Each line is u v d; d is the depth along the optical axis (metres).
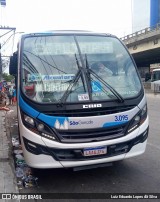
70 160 5.18
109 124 5.29
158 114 15.70
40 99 5.25
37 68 5.60
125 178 5.95
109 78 5.69
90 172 6.32
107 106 5.29
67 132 5.14
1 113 17.72
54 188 5.60
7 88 29.44
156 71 41.38
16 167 6.58
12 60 6.70
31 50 5.83
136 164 6.78
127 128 5.43
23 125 5.34
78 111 5.18
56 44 5.92
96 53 5.96
